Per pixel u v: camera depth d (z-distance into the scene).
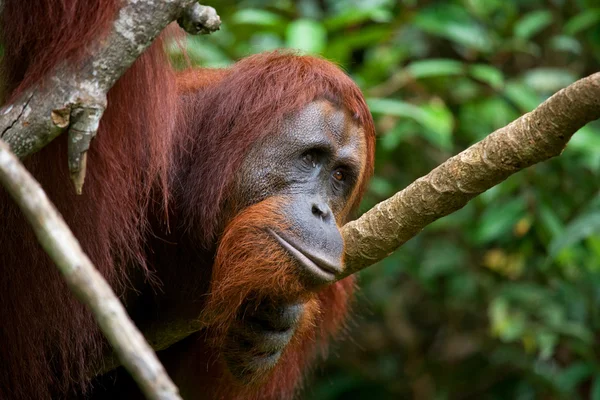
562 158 10.70
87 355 6.03
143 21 4.10
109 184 5.05
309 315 6.38
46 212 2.85
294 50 6.62
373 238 5.70
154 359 2.74
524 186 10.41
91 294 2.77
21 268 5.25
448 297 12.34
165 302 6.51
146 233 6.27
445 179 5.17
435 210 5.30
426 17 10.70
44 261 5.20
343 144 6.16
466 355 12.66
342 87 6.23
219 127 6.19
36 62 4.66
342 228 5.95
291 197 5.94
